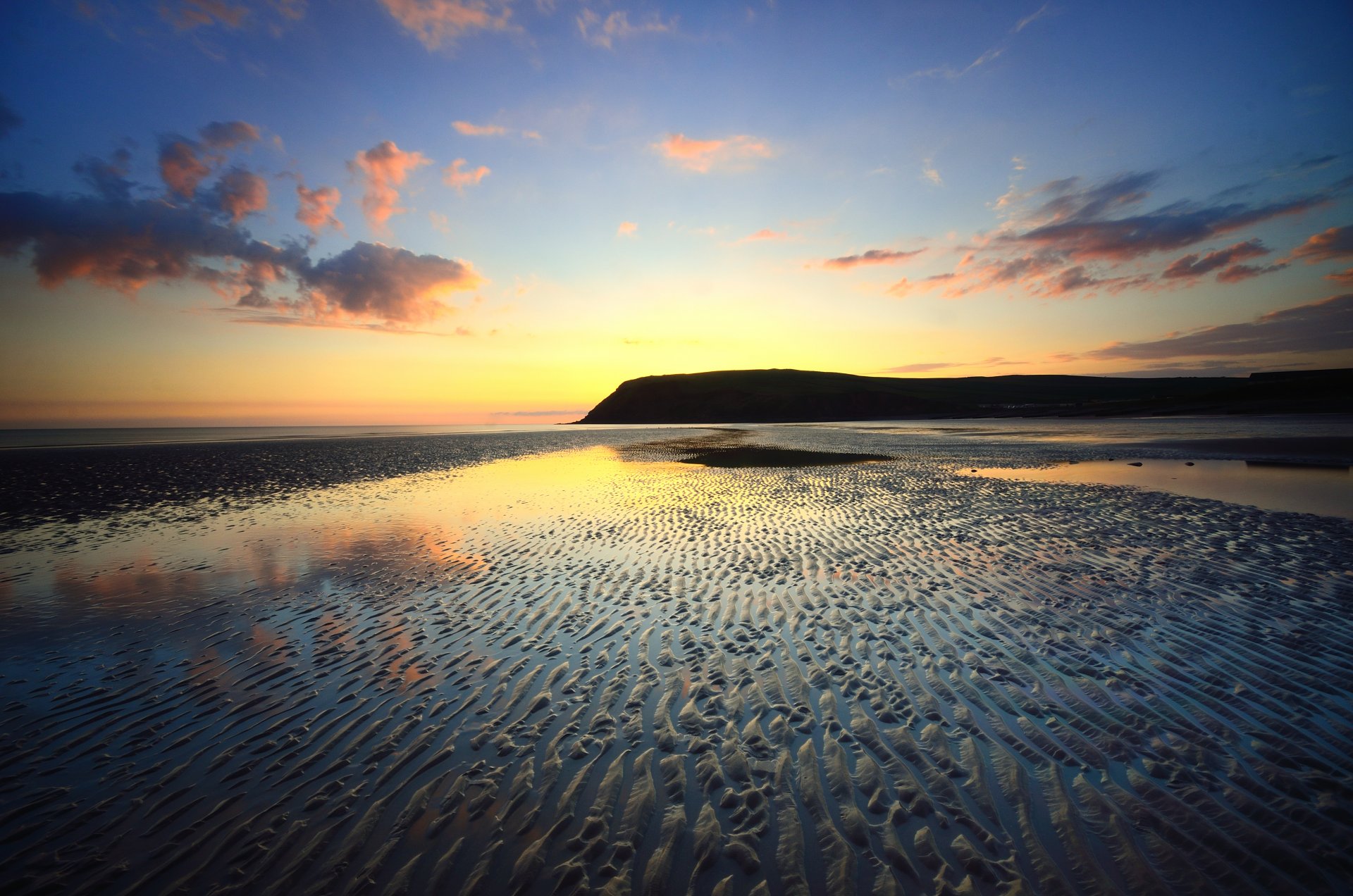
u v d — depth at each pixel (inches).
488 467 1088.8
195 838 140.5
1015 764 160.7
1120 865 124.6
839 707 195.8
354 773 166.2
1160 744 166.1
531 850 135.1
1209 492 608.1
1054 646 235.5
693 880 125.3
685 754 171.3
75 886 126.2
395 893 123.3
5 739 186.5
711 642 253.8
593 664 236.1
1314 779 146.9
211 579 368.2
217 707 206.4
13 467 1126.4
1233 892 116.3
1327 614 256.4
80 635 276.2
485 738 182.9
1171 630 245.4
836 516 527.5
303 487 808.9
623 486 781.9
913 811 144.1
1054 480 739.4
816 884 123.0
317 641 265.4
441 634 271.3
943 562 366.6
